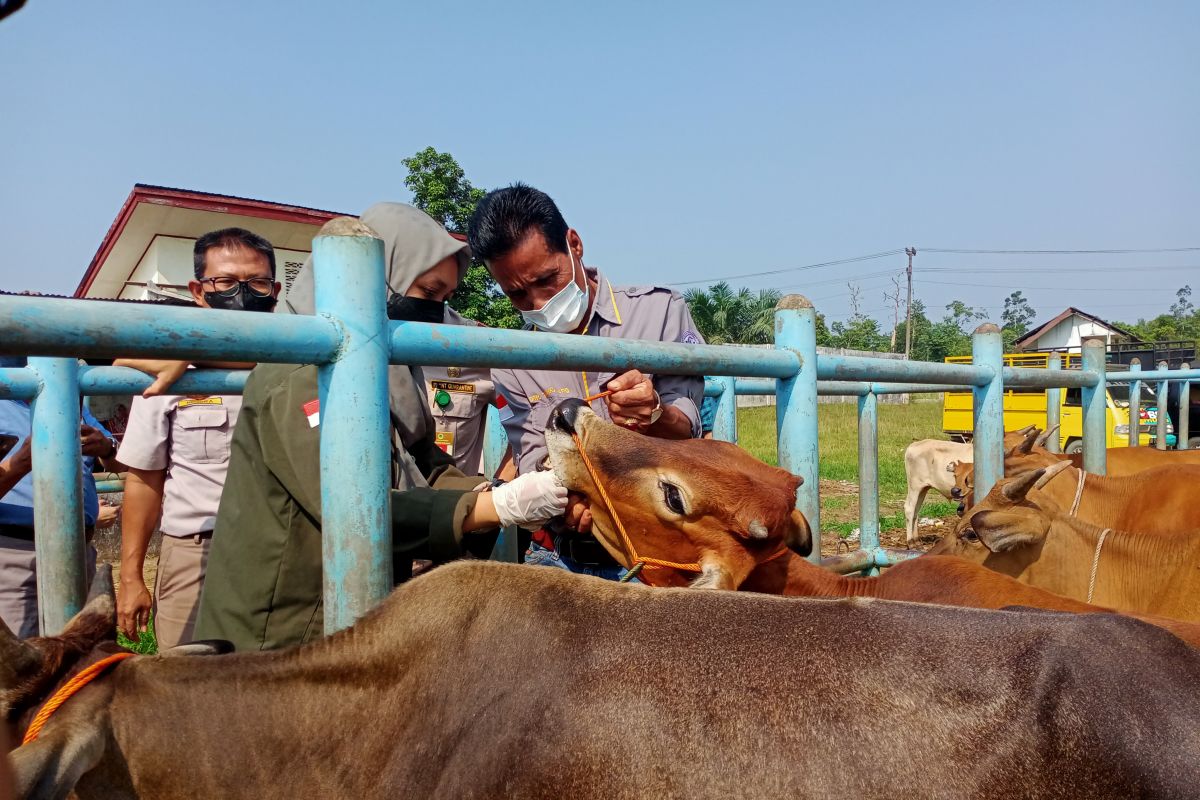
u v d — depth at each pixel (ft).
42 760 4.53
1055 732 4.44
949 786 4.34
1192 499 17.85
